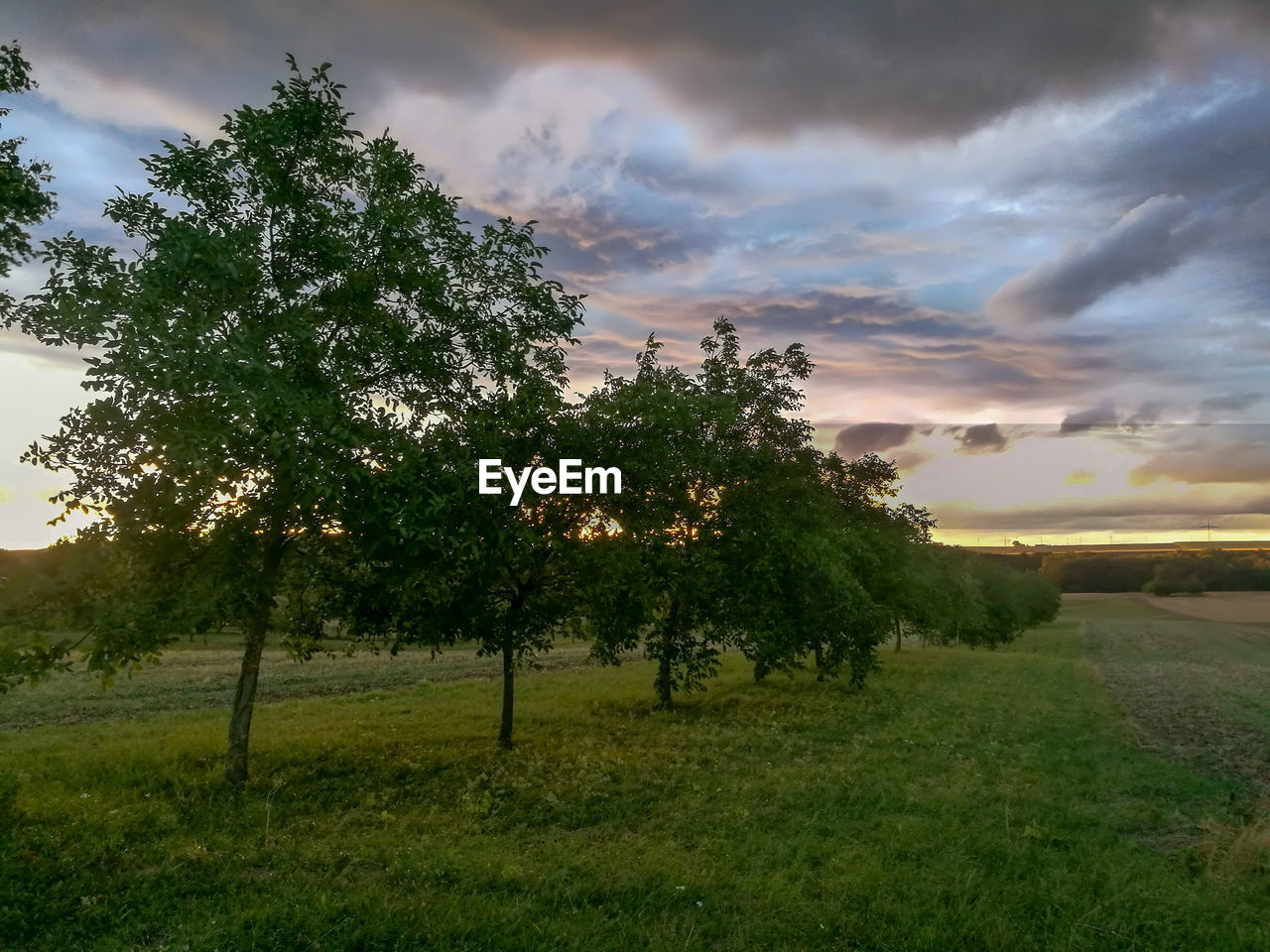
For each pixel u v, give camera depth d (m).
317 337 9.70
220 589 8.99
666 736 14.48
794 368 19.45
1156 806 10.11
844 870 7.44
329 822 8.67
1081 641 59.66
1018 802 10.06
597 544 12.66
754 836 8.38
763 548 16.67
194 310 8.48
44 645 8.43
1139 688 26.67
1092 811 9.71
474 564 10.98
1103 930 6.19
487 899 6.43
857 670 20.03
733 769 11.73
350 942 5.57
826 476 23.14
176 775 10.56
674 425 13.45
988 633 49.09
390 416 9.73
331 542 10.14
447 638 12.25
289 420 8.32
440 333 11.33
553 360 12.59
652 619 14.22
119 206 9.34
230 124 9.68
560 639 42.12
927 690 22.45
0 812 8.14
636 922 6.17
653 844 8.12
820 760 12.64
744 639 16.88
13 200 8.38
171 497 8.61
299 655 11.90
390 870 6.98
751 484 17.19
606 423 12.83
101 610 8.54
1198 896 6.88
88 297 8.05
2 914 5.80
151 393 8.16
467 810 9.12
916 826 8.83
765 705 18.69
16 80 8.81
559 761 12.06
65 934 5.63
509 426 11.84
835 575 16.23
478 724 15.70
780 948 5.78
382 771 11.13
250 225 9.57
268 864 7.18
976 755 13.21
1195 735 16.73
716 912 6.33
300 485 8.76
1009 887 7.02
